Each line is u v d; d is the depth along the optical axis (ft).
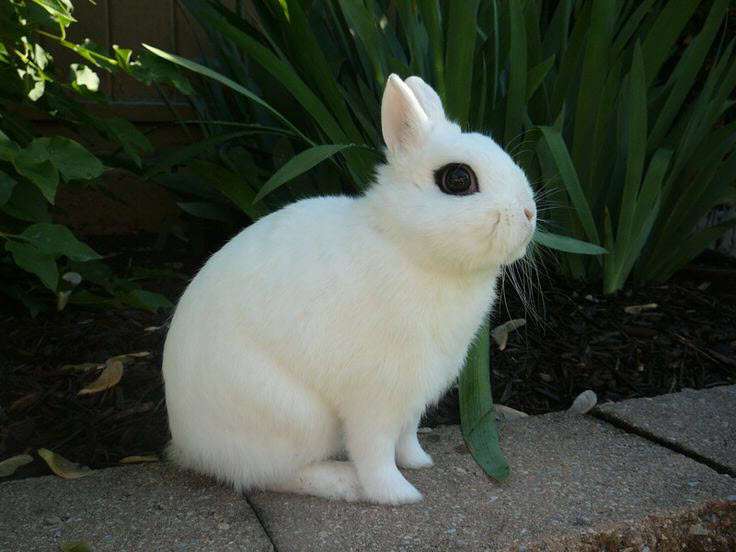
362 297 1.71
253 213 2.63
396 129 1.74
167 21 3.53
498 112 2.67
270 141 3.09
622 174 2.88
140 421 2.20
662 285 3.02
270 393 1.75
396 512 1.81
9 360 2.42
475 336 2.02
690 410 2.26
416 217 1.67
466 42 2.36
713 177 2.93
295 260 1.76
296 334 1.73
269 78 2.91
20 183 2.39
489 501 1.85
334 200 1.87
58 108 2.66
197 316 1.82
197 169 2.60
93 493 1.88
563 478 1.94
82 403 2.26
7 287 2.67
